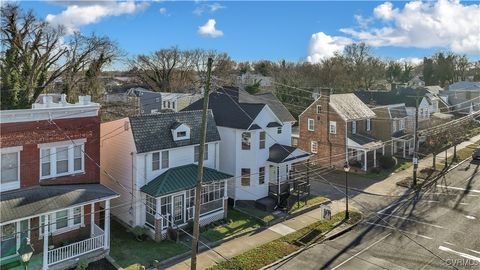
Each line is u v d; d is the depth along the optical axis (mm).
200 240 21922
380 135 42938
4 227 17656
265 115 28719
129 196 23406
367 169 37969
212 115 27562
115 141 24312
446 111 63719
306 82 72375
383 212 27172
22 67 42406
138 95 69938
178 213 23172
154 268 18828
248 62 113625
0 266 17344
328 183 34250
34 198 17859
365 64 82938
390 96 50938
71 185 20297
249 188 27953
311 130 41406
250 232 23375
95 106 21250
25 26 42281
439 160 41906
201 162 16281
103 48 50312
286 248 21234
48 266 17719
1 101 38594
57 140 19844
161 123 24406
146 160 23016
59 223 19578
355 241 22297
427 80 101188
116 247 20891
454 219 25406
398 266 19109
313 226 24344
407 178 35312
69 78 47688
